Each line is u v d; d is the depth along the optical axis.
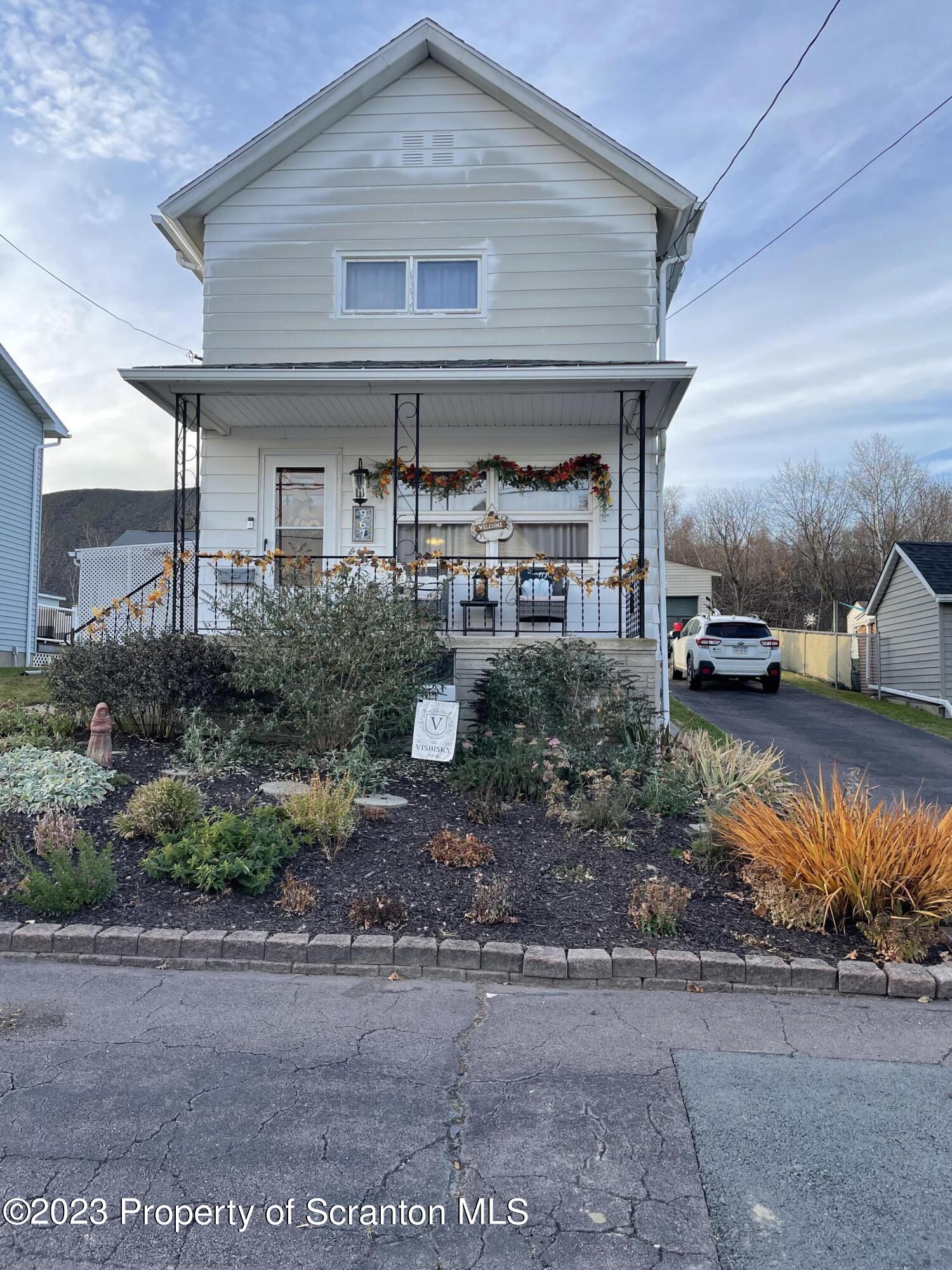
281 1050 3.82
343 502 11.64
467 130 11.77
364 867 5.97
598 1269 2.50
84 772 7.28
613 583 9.98
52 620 24.59
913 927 5.05
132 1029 4.02
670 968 4.79
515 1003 4.45
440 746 8.06
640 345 11.47
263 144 11.62
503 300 11.62
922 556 19.06
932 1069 3.79
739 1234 2.65
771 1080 3.64
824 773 11.30
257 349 11.75
